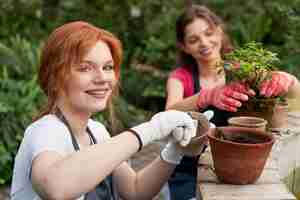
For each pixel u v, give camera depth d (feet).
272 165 5.27
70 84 4.62
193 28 7.91
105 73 4.63
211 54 7.97
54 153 4.35
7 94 14.83
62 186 3.94
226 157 4.55
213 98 6.05
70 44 4.53
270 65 5.83
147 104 19.76
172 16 21.56
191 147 5.05
